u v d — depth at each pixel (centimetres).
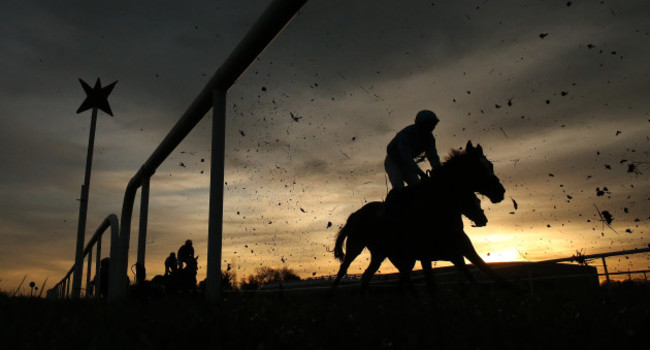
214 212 544
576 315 265
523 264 586
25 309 363
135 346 198
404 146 547
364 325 235
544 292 442
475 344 198
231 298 425
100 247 963
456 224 482
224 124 573
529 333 214
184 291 959
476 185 489
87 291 977
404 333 215
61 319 290
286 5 467
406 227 482
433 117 552
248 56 529
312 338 205
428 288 467
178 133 671
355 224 602
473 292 471
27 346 203
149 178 819
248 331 228
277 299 431
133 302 471
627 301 318
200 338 219
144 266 801
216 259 530
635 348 183
